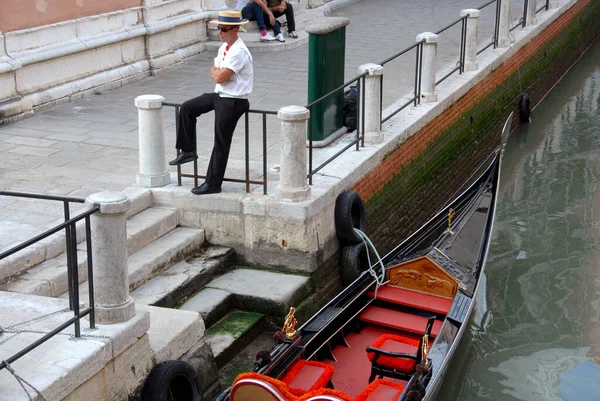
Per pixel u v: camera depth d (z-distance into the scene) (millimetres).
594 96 16266
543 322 8156
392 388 5609
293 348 5875
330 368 5723
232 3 14688
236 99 6949
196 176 7398
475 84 11992
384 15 16953
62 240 6414
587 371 7348
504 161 12805
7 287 5812
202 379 5750
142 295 6438
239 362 6473
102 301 4984
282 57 13133
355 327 6945
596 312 8344
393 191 9203
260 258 7379
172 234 7309
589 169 12336
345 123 9195
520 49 14367
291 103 10516
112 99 10609
